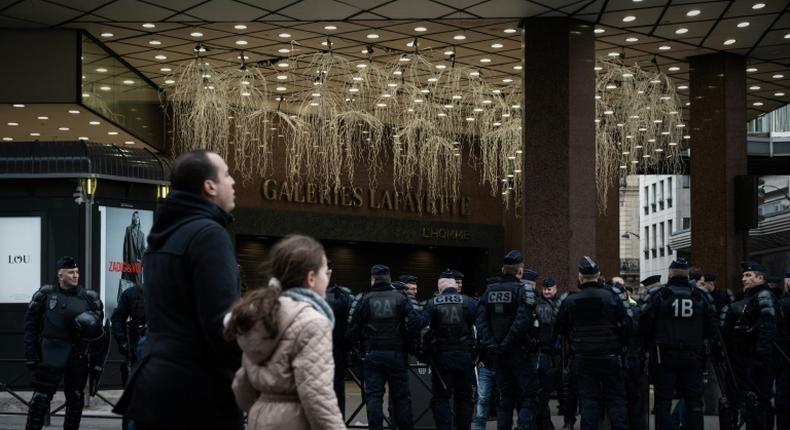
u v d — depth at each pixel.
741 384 12.02
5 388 14.61
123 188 17.17
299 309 4.03
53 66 20.52
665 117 26.62
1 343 16.67
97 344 10.74
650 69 24.12
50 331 10.55
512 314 10.98
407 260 33.12
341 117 29.56
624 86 24.42
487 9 18.78
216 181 4.70
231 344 4.39
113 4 18.73
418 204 32.22
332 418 3.95
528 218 18.98
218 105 25.91
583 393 10.66
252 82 26.02
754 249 49.91
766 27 20.23
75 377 10.66
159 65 24.23
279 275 4.19
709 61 22.75
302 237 4.25
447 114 29.27
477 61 23.66
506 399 11.12
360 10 19.11
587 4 18.34
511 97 27.38
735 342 11.77
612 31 20.45
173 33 21.09
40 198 16.73
